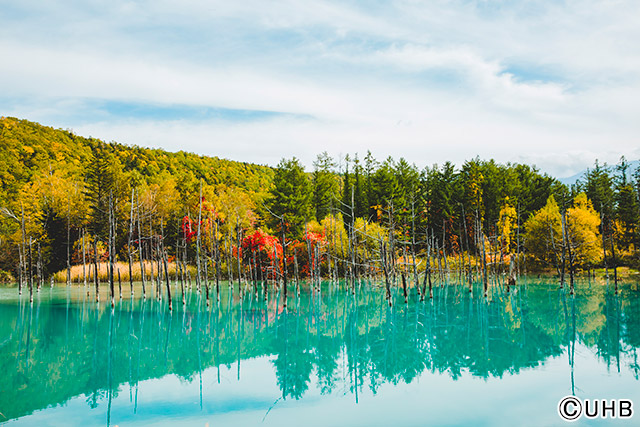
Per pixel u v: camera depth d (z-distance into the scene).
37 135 105.75
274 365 18.05
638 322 26.05
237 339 23.05
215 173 130.38
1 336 23.23
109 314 30.55
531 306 32.91
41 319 28.39
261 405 13.00
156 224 63.44
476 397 13.37
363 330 25.34
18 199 64.38
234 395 14.03
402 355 19.52
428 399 13.29
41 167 85.50
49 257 56.78
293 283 55.78
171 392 14.41
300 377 16.22
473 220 67.12
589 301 34.66
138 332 24.53
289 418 11.83
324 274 61.06
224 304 36.53
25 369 17.16
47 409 12.80
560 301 35.12
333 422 11.36
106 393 14.34
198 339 22.94
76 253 59.03
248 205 76.94
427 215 68.44
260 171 155.00
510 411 12.01
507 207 64.88
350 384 15.20
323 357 19.39
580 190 83.38
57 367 17.55
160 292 37.22
